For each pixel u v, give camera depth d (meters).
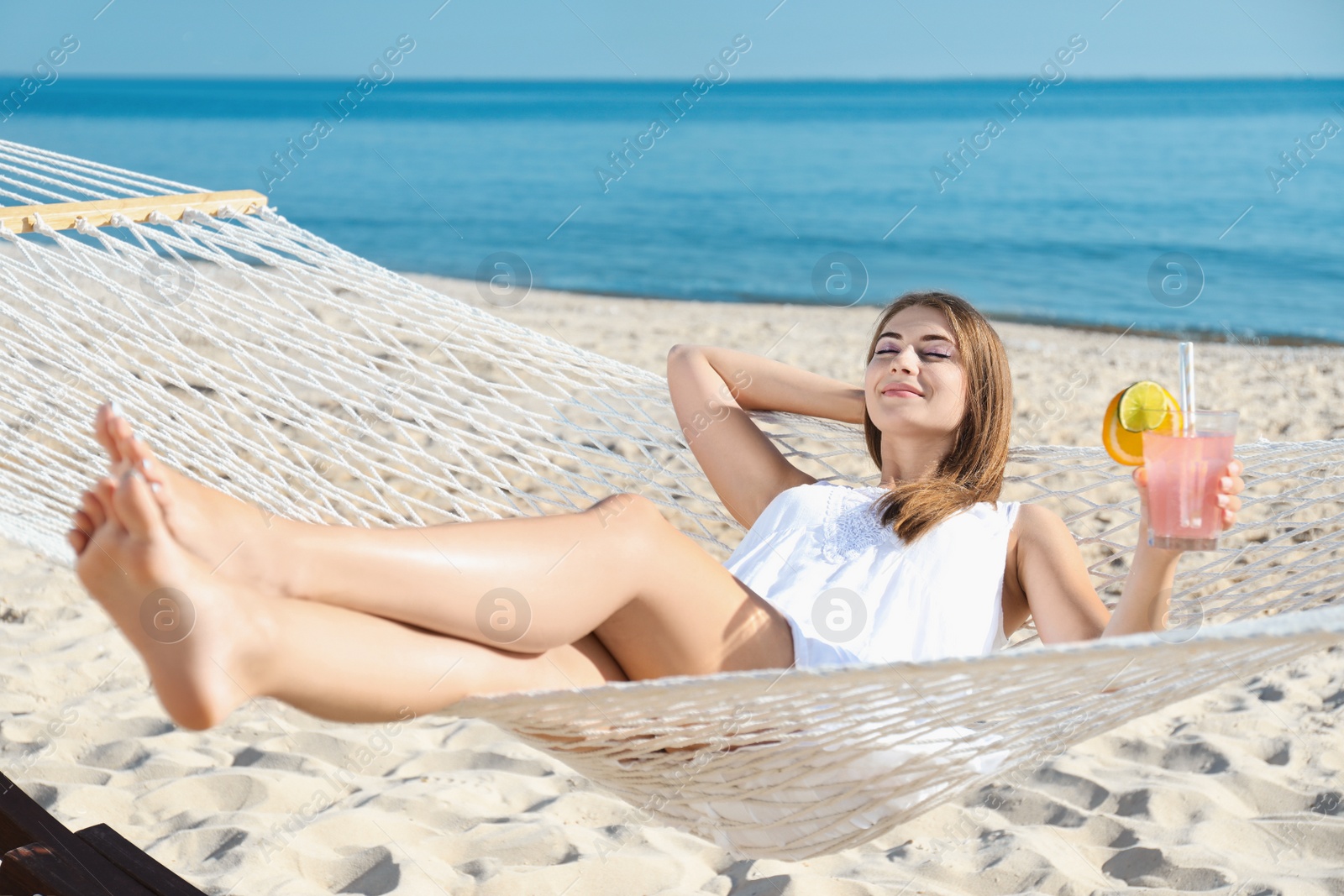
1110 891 1.79
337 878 1.85
